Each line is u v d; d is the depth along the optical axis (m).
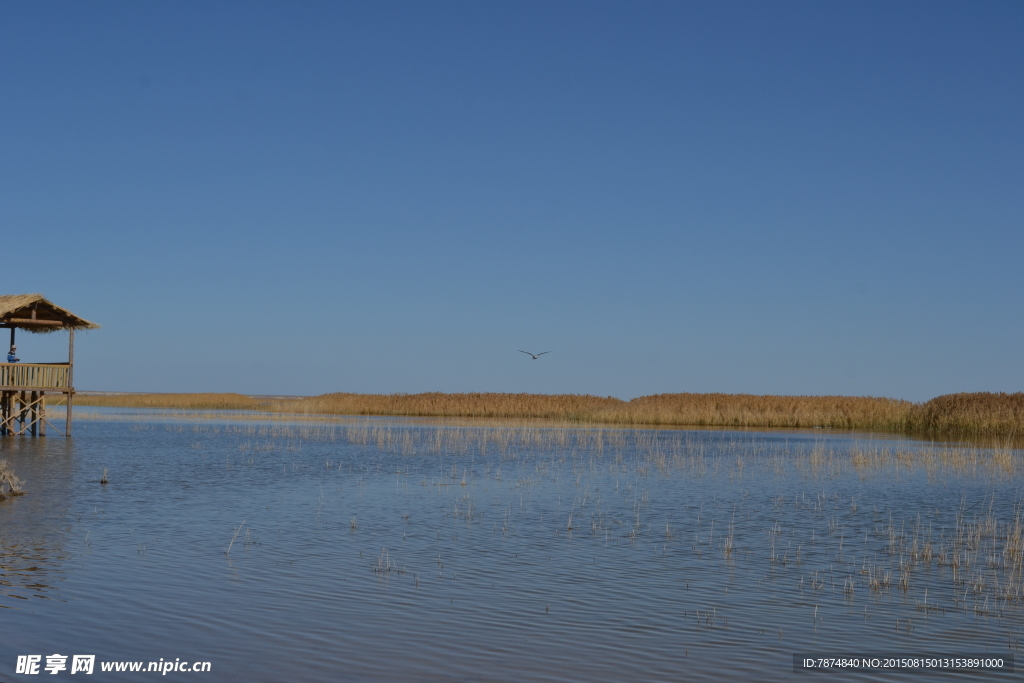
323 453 35.22
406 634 10.49
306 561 14.38
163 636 10.15
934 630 11.10
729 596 12.62
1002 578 13.97
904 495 23.72
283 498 21.84
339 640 10.20
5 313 37.00
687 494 23.62
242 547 15.41
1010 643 10.60
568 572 14.01
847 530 18.27
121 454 33.09
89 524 17.31
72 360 41.44
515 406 76.12
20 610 11.00
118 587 12.27
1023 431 50.41
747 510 20.86
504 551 15.59
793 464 32.47
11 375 39.84
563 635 10.61
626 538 17.06
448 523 18.50
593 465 31.17
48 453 33.06
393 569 13.94
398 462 31.91
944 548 16.41
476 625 10.94
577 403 77.62
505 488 24.59
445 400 80.94
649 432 54.59
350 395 88.88
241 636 10.23
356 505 20.86
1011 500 22.89
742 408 69.06
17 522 17.33
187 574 13.19
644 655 9.91
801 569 14.48
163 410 86.44
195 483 24.52
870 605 12.25
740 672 9.44
